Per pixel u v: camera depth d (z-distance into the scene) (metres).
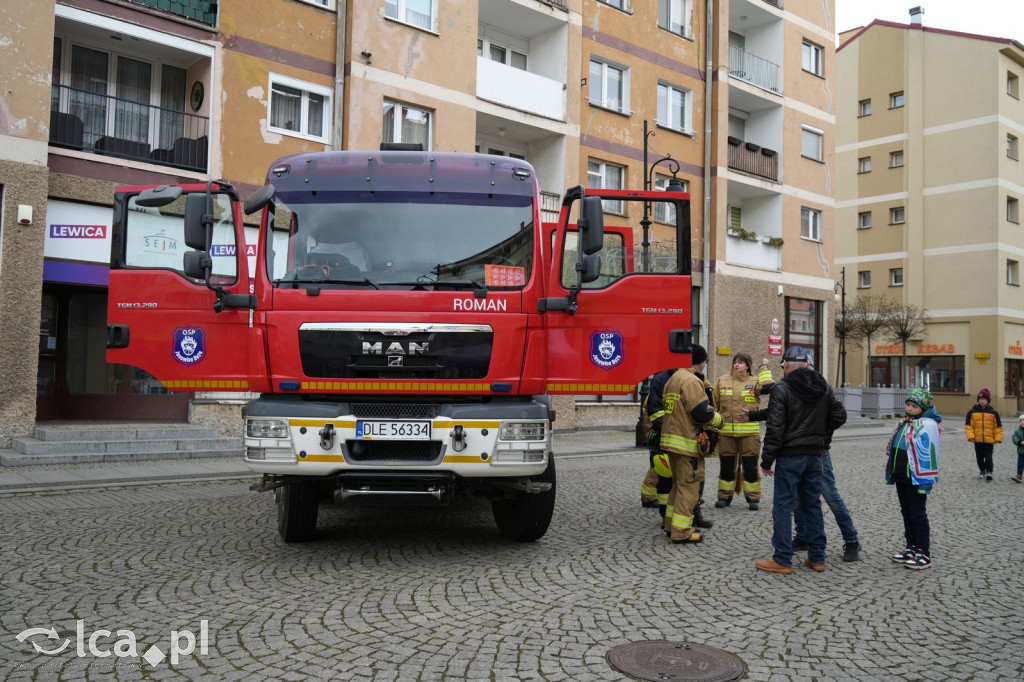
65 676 3.84
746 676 3.96
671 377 7.15
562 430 19.52
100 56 14.37
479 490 6.63
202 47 14.66
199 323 6.37
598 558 6.42
